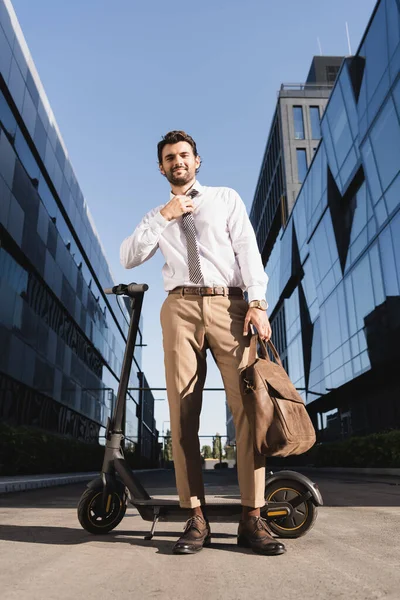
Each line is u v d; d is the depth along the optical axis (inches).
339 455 758.5
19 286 750.5
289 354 1600.6
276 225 1996.8
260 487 88.0
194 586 60.9
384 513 158.1
